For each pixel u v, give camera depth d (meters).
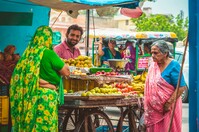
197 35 4.77
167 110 6.65
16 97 6.30
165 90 6.62
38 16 8.87
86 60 8.45
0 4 8.23
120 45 18.34
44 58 6.20
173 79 6.59
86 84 7.75
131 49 17.95
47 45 6.30
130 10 9.00
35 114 6.15
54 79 6.26
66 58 8.73
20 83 6.25
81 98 6.78
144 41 18.05
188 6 4.82
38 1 7.32
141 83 8.56
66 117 7.46
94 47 18.69
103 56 16.84
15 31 8.46
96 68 8.17
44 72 6.20
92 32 19.55
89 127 7.34
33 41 6.31
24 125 6.23
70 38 8.72
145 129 7.33
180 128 6.73
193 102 4.84
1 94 7.09
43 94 6.16
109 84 7.95
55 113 6.28
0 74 7.50
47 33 6.29
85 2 6.97
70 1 6.82
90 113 7.05
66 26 28.31
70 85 7.77
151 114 6.73
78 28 8.75
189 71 4.84
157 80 6.65
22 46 8.59
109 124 7.39
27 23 8.65
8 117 6.89
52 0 7.13
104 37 18.91
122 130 7.88
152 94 6.69
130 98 7.59
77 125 7.01
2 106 6.84
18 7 8.51
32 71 6.17
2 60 7.77
